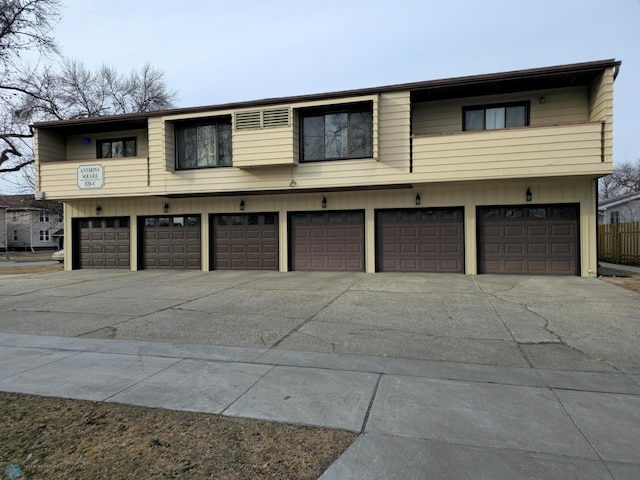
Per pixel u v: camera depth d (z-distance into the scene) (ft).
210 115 42.70
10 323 23.80
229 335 20.24
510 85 37.83
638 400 12.32
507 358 16.29
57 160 52.60
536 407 11.91
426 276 39.70
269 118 40.55
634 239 52.49
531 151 35.40
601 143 34.19
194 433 10.75
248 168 42.34
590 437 10.22
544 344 17.95
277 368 15.48
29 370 15.72
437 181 37.73
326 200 44.65
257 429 10.90
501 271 40.40
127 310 26.71
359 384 13.82
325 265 45.19
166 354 17.42
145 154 51.16
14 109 76.07
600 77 34.94
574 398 12.50
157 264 51.31
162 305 28.12
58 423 11.43
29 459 9.71
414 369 15.19
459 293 30.35
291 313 24.70
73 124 48.75
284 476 8.88
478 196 40.52
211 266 48.91
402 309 25.20
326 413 11.73
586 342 18.12
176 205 49.90
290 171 41.68
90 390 13.69
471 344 18.13
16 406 12.57
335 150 41.14
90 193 47.60
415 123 42.04
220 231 48.83
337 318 23.22
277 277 41.14
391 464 9.23
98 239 53.42
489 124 40.70
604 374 14.47
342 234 44.70
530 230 39.70
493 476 8.70
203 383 14.11
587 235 38.04
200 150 45.52
